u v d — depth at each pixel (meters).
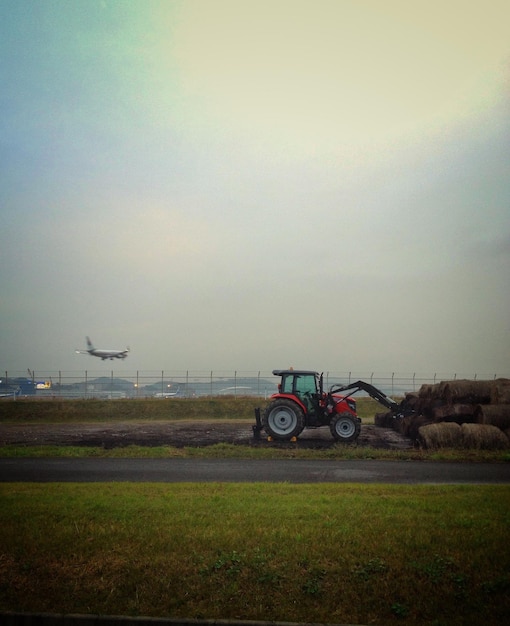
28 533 8.19
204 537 7.89
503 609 5.93
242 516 9.09
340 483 13.68
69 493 11.48
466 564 6.85
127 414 39.34
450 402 24.02
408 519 8.84
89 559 7.20
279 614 5.97
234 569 6.80
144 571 6.86
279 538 7.83
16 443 24.09
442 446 21.19
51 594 6.40
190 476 15.32
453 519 8.82
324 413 24.67
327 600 6.21
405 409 26.53
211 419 38.69
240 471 16.28
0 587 6.56
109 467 17.17
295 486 12.58
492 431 21.14
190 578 6.67
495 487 12.46
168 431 28.27
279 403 24.30
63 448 21.81
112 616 5.89
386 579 6.57
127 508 9.73
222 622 5.75
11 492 11.63
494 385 23.70
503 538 7.79
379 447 22.33
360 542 7.63
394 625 5.76
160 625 5.79
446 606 6.02
